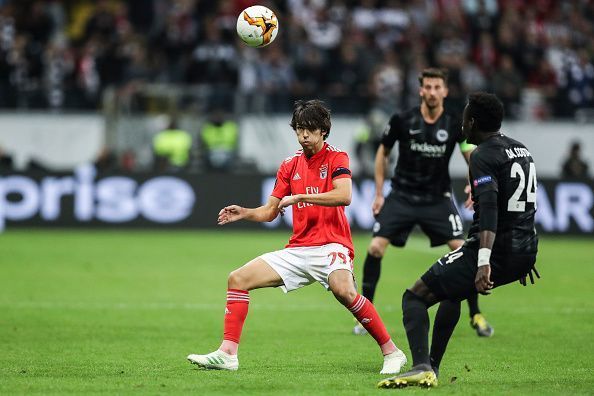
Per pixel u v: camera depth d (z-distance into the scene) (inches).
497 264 942.4
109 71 3363.7
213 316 1529.3
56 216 2950.3
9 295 1723.7
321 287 1948.8
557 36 3720.5
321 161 1040.2
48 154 3280.0
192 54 3444.9
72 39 3595.0
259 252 2455.7
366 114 3245.6
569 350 1239.5
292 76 3346.5
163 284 1894.7
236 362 1039.0
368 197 2935.5
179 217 2982.3
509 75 3331.7
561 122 3292.3
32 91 3275.1
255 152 3179.1
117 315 1524.4
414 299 961.5
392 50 3494.1
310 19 3663.9
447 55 3415.4
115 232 2925.7
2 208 2940.5
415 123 1400.1
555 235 2935.5
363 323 1041.5
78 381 981.8
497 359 1166.3
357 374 1039.0
